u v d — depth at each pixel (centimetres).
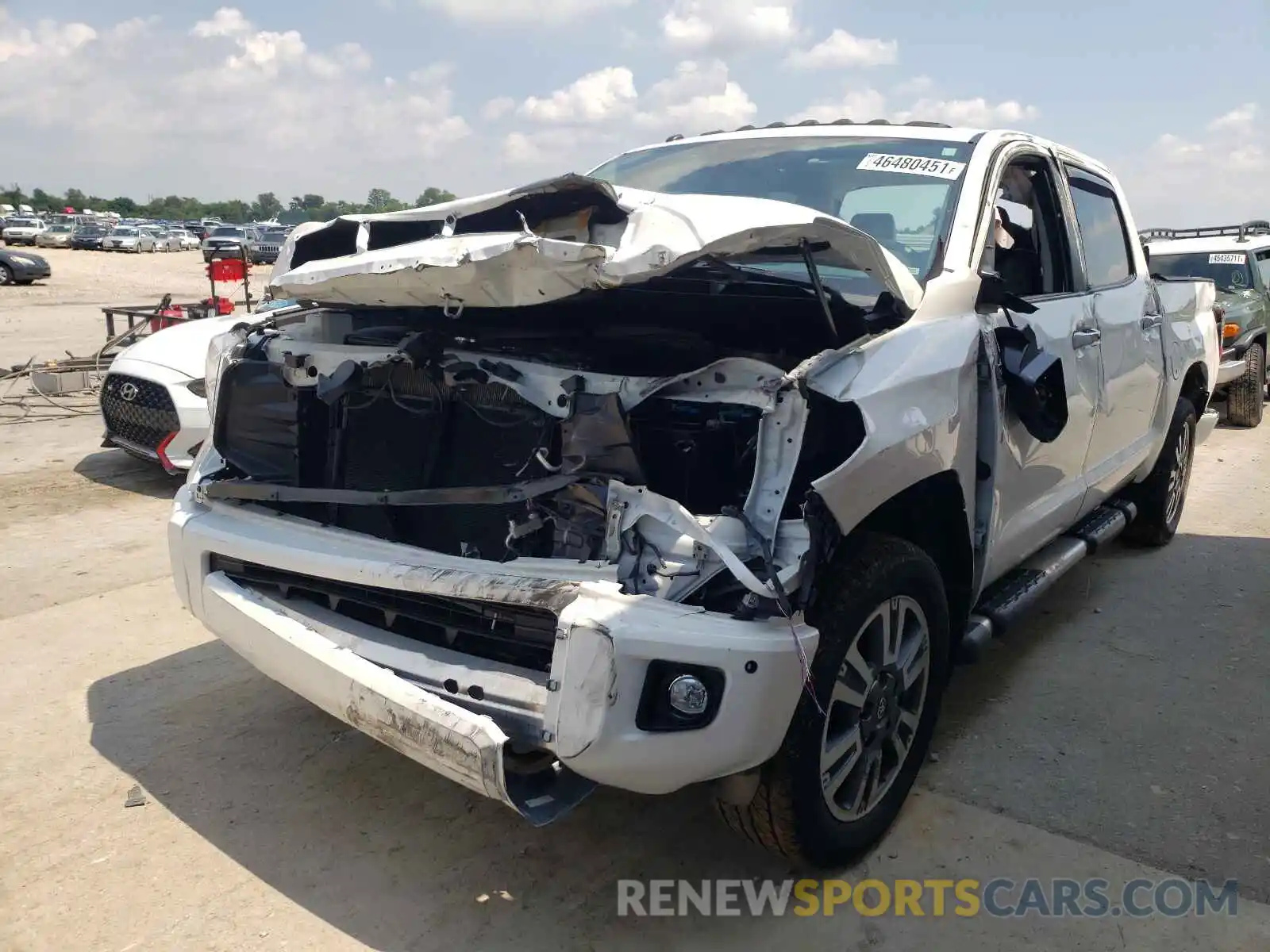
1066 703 382
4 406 965
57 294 2509
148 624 440
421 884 272
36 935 248
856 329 282
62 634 428
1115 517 477
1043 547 405
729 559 217
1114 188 486
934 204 337
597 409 241
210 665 403
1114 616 471
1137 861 285
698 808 312
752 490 230
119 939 248
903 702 292
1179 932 256
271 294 275
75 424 896
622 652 212
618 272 218
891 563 265
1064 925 259
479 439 273
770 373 232
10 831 291
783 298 290
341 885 271
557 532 244
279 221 4538
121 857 280
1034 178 395
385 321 324
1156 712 375
